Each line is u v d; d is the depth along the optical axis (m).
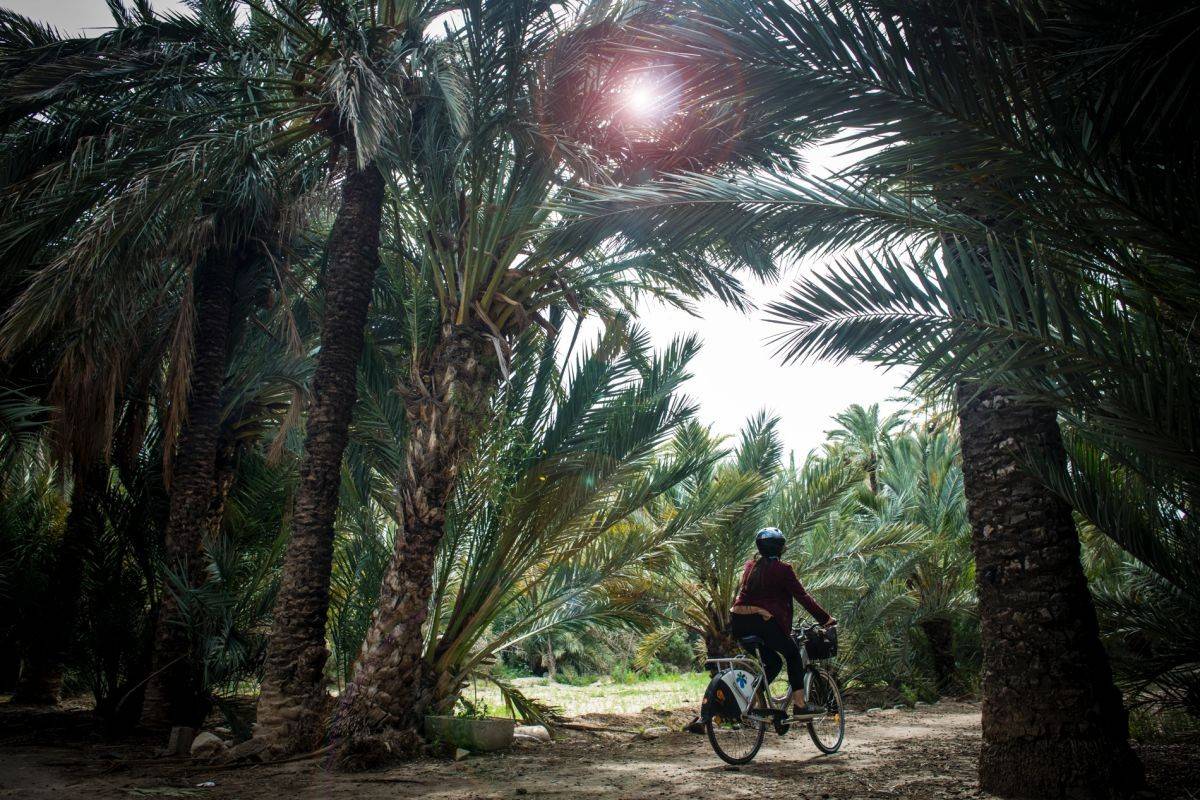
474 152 7.34
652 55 4.17
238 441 11.14
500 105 7.50
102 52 8.78
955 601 13.63
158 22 8.96
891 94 3.54
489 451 7.85
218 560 9.09
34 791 5.37
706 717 6.18
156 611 9.91
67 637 10.55
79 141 8.02
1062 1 3.21
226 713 8.57
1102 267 3.62
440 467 7.36
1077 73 3.18
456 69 7.46
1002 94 3.29
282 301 10.80
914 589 14.44
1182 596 5.70
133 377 10.15
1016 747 4.40
